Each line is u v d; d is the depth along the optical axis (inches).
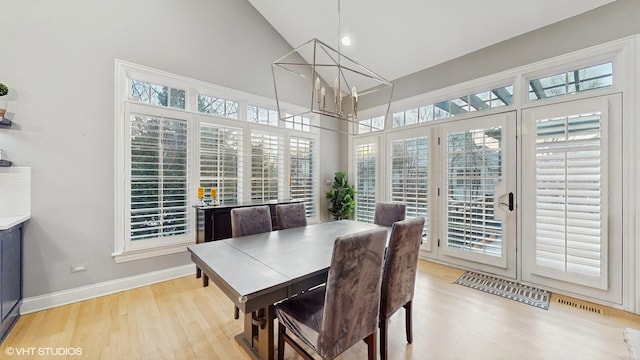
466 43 127.0
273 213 144.6
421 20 122.3
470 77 132.0
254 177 149.9
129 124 108.0
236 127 141.6
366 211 183.5
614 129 94.1
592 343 74.2
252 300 49.3
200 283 116.3
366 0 121.3
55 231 94.8
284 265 62.4
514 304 97.6
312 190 184.7
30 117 90.1
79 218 99.1
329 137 195.0
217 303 97.9
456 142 136.4
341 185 188.1
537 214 109.9
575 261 100.6
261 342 66.3
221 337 77.6
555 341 75.3
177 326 82.9
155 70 115.0
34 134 90.9
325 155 192.4
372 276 56.5
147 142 112.4
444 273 129.0
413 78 156.5
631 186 90.7
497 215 121.6
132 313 90.4
